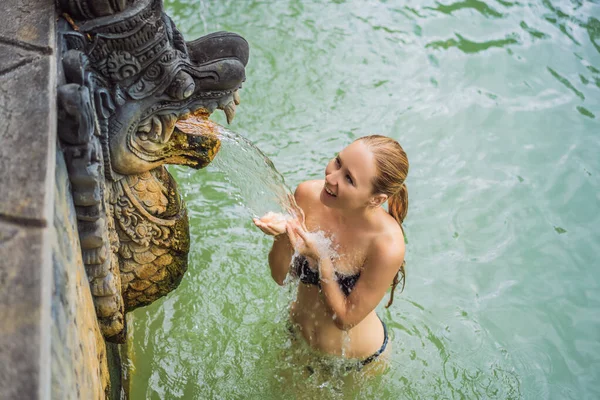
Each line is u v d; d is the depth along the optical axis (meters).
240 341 3.76
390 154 2.76
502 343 3.98
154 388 3.55
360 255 3.02
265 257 4.30
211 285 4.08
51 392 1.62
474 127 5.35
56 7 2.45
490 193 4.88
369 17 6.23
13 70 2.16
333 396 3.44
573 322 4.14
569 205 4.84
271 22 6.11
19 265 1.67
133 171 2.73
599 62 5.93
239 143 3.20
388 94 5.56
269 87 5.54
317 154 5.03
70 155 2.17
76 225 2.31
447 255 4.50
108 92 2.48
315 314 3.23
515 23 6.21
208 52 2.71
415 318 4.05
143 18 2.44
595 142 5.26
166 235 2.99
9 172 1.86
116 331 2.75
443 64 5.84
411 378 3.69
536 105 5.53
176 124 2.96
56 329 1.75
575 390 3.79
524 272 4.41
